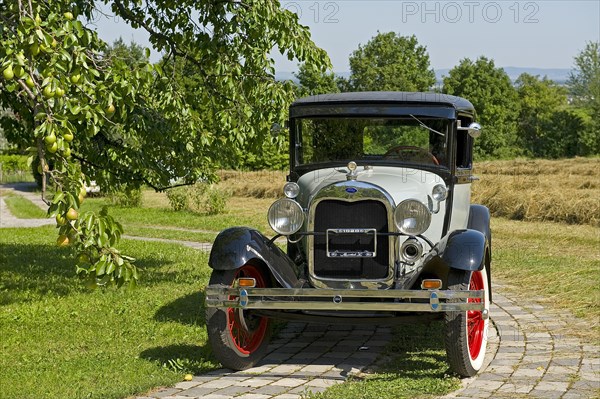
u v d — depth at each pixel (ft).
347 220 22.49
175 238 64.44
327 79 139.23
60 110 19.31
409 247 22.40
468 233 21.95
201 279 40.78
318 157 25.81
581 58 332.39
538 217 64.23
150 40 36.14
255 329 23.76
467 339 21.01
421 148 24.86
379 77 270.46
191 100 35.58
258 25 33.01
